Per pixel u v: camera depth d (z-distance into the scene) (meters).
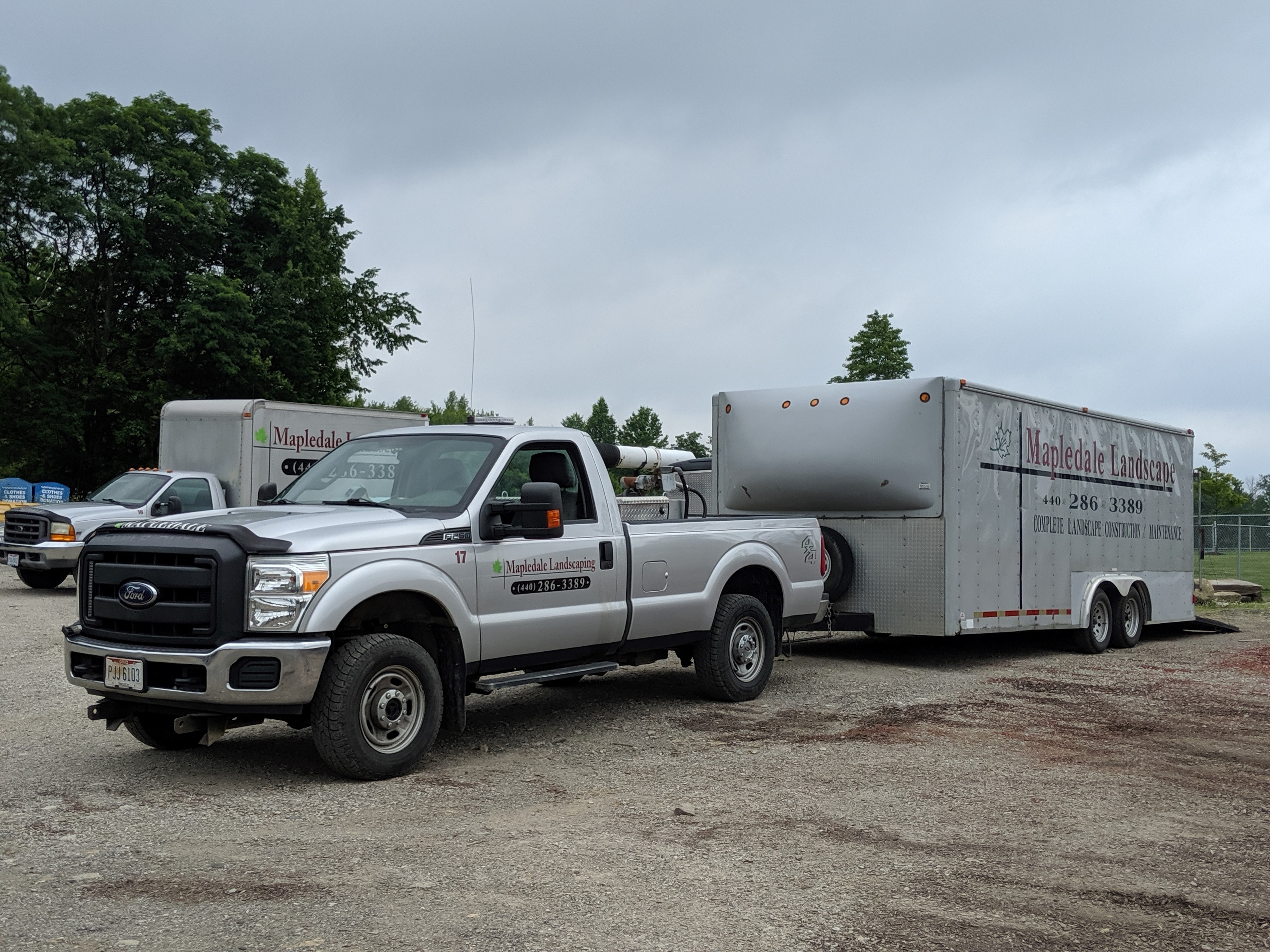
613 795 5.84
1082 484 12.96
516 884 4.33
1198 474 59.56
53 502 20.59
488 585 6.62
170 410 18.69
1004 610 11.45
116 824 5.14
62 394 33.28
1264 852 4.97
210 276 33.16
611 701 8.84
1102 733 7.84
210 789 5.84
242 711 5.70
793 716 8.25
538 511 6.54
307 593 5.68
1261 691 9.92
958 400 10.75
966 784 6.19
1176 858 4.85
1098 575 13.14
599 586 7.40
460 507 6.62
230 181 35.72
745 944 3.73
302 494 7.22
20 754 6.67
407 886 4.29
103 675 6.03
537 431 7.35
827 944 3.74
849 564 11.17
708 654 8.53
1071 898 4.28
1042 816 5.53
